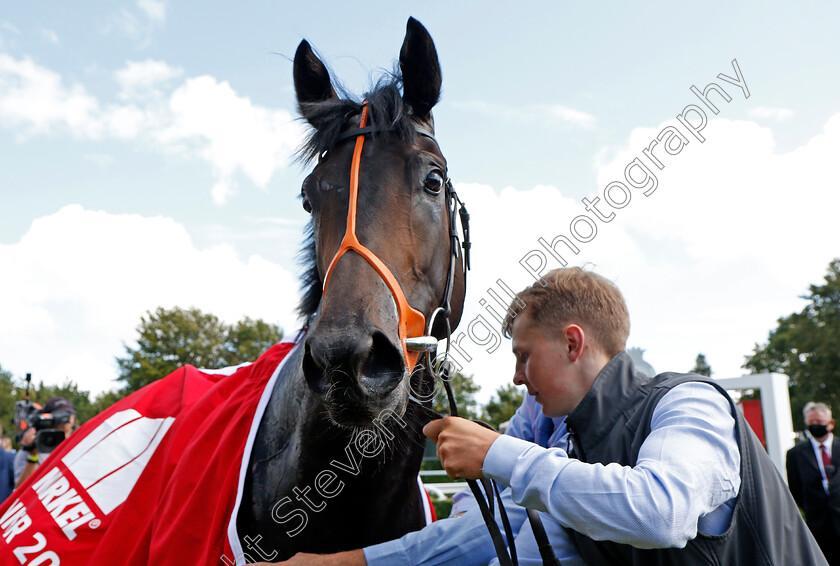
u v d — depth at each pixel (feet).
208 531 4.91
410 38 5.41
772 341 87.56
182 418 6.25
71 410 10.80
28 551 5.61
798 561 3.67
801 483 14.26
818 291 82.17
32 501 6.23
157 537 5.09
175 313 70.59
